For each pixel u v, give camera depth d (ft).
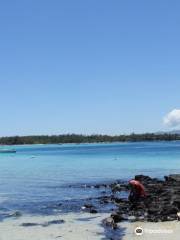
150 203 107.24
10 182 185.37
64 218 98.43
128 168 255.91
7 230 87.66
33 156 479.41
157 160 331.98
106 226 87.92
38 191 150.51
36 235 82.89
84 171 238.68
